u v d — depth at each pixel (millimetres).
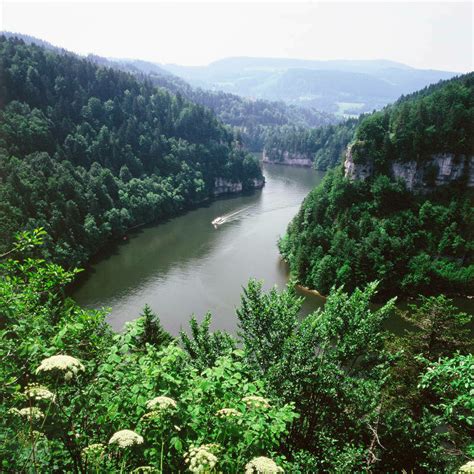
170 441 6156
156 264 87062
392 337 28688
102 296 71125
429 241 94312
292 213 130875
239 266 87500
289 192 166875
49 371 6496
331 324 17781
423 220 97750
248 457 6648
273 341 16953
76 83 147250
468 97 106938
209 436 6965
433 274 84812
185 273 82500
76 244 84562
